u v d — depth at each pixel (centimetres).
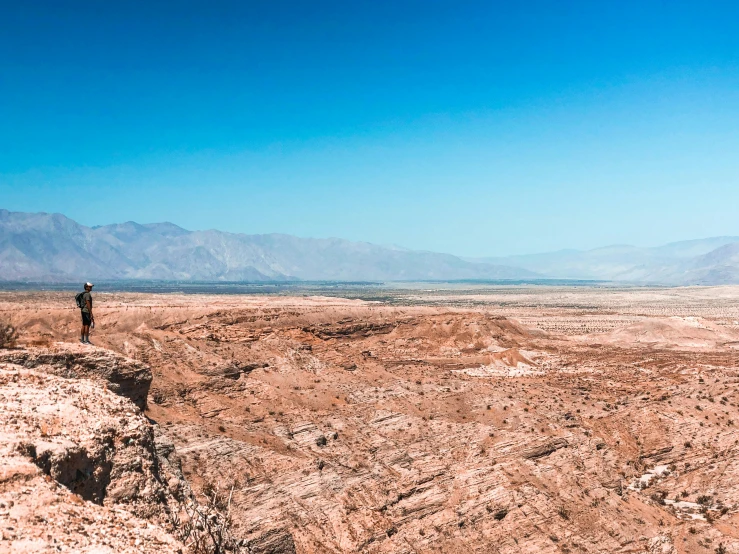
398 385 8350
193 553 2167
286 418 6569
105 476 2300
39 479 1980
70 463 2156
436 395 8212
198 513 2364
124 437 2456
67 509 1966
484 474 6081
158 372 6431
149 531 2144
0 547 1688
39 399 2406
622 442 7656
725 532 5975
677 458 7412
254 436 5947
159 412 5775
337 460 6025
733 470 6925
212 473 5078
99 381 3067
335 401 7388
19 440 2069
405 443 6712
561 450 6912
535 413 7906
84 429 2348
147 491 2380
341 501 5366
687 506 6556
